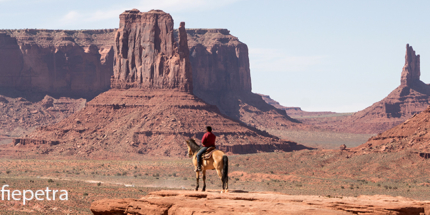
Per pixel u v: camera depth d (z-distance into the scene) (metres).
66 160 180.88
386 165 133.62
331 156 153.50
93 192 88.00
